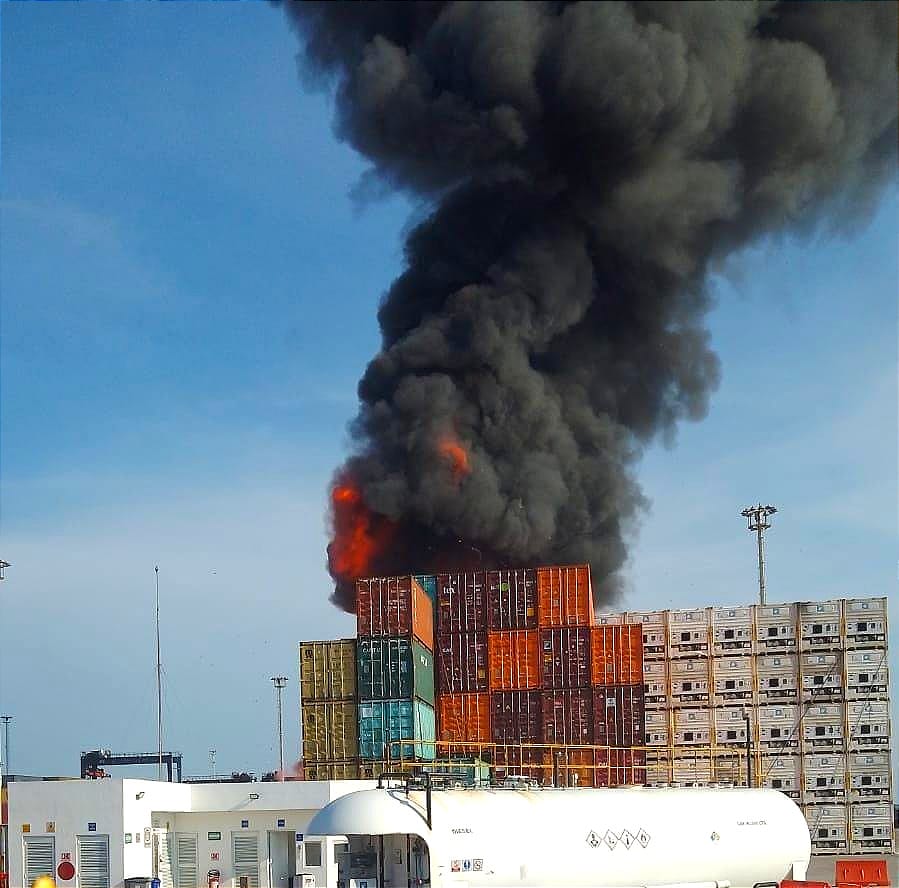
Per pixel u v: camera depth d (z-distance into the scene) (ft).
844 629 258.16
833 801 252.01
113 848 189.47
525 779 182.80
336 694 246.06
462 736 257.34
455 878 157.48
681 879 171.53
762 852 176.45
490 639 261.03
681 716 260.83
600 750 251.60
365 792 160.76
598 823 165.99
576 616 258.98
